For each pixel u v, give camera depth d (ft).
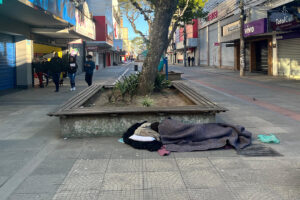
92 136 18.52
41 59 50.24
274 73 68.03
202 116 18.94
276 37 64.23
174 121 17.42
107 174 12.75
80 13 57.77
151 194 10.88
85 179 12.26
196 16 80.38
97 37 101.35
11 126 21.65
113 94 26.32
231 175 12.55
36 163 14.15
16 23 42.63
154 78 26.35
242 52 69.00
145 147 15.99
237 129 17.30
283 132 19.57
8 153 15.62
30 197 10.74
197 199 10.48
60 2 41.75
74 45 79.36
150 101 21.79
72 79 43.47
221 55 112.68
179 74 62.18
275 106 29.71
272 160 14.33
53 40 62.54
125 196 10.76
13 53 45.24
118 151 15.80
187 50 174.19
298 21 48.80
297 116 24.71
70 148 16.40
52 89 45.14
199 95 24.18
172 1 24.73
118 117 18.54
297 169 13.21
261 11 67.31
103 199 10.55
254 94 38.93
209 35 128.06
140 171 13.05
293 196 10.67
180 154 15.29
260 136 17.99
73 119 18.33
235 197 10.61
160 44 25.46
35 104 31.07
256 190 11.15
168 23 25.46
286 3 55.47
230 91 42.45
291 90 42.70
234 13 87.81
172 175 12.59
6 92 40.86
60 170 13.25
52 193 11.05
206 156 14.96
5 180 12.21
